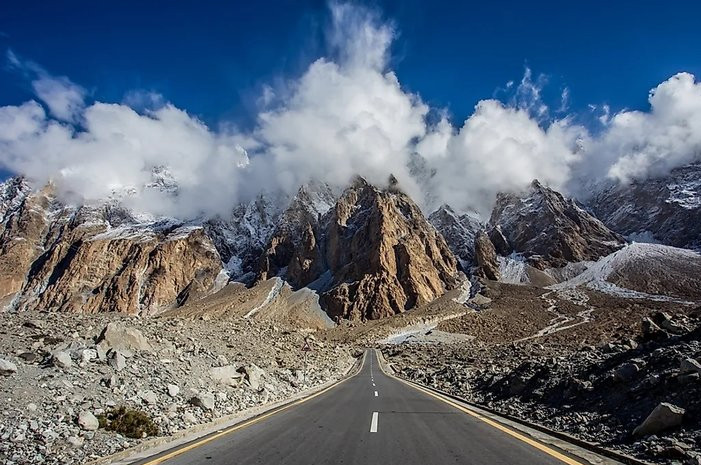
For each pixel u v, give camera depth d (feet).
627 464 29.99
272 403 66.54
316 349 182.60
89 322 74.69
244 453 33.78
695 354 42.27
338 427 46.16
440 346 322.14
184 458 32.14
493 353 171.01
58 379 42.27
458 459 31.81
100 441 34.45
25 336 55.98
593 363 56.54
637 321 260.21
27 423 33.68
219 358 76.33
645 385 41.68
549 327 412.77
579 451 34.12
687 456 28.37
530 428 45.27
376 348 356.79
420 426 46.88
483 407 64.08
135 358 55.88
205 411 49.98
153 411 43.93
